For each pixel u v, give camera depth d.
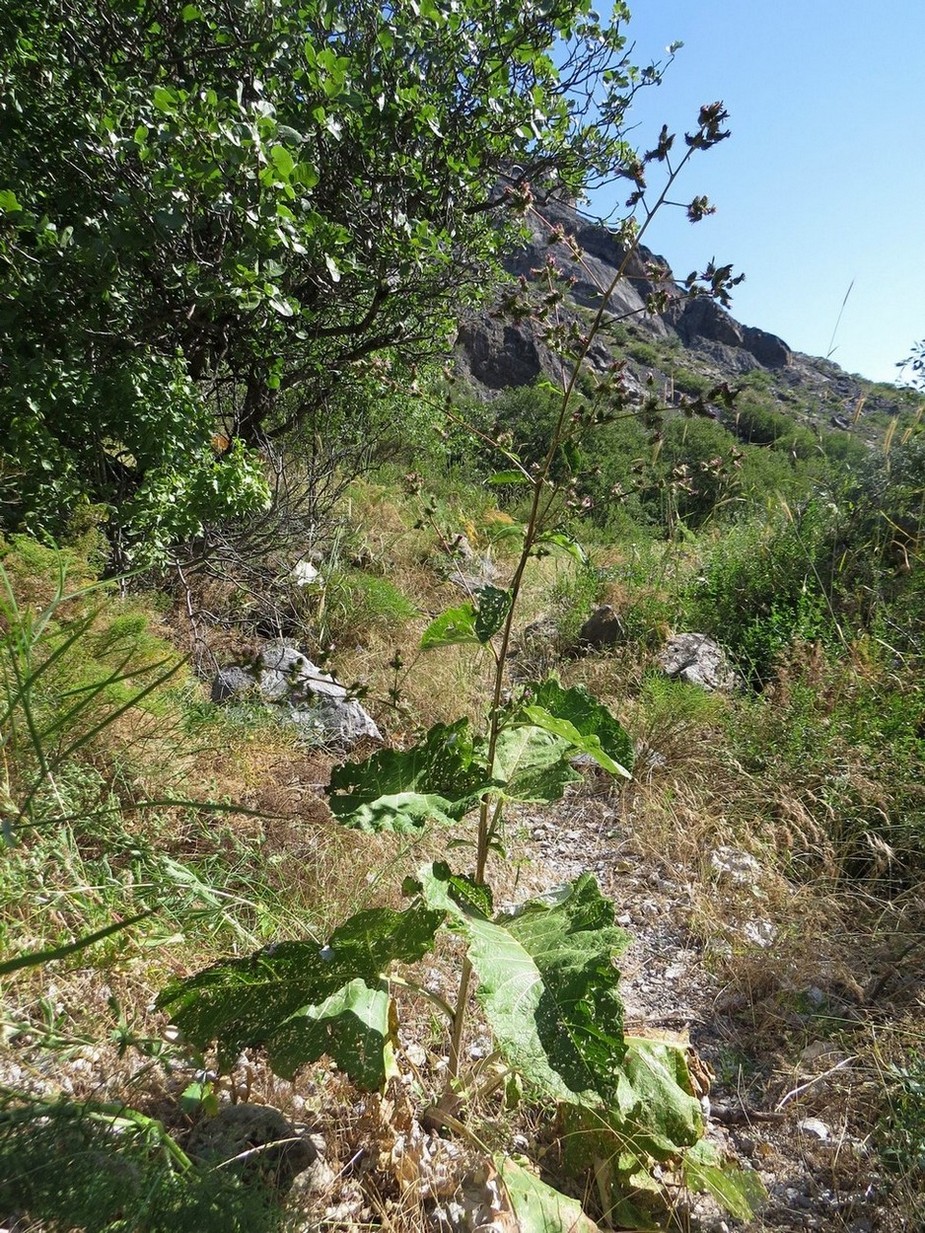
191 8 4.79
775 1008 2.91
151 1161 1.59
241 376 6.57
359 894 2.99
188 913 2.58
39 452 4.29
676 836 3.98
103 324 4.86
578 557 2.10
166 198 4.34
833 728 4.37
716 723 4.93
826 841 3.68
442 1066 2.37
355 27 5.79
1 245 4.27
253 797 3.55
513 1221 1.84
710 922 3.32
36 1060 1.93
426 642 2.25
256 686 4.50
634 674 5.59
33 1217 1.35
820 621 5.69
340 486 7.27
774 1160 2.33
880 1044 2.64
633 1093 2.11
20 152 4.60
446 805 1.93
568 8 5.91
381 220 6.09
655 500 10.13
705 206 1.99
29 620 2.58
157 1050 2.01
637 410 2.14
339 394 7.10
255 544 6.35
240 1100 2.07
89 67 5.07
